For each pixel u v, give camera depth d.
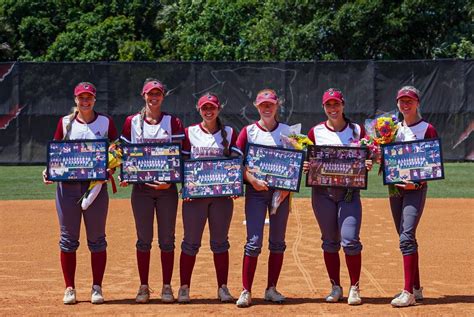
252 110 23.89
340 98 7.92
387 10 31.67
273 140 7.93
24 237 12.19
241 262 10.14
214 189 7.74
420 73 23.55
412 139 7.85
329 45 32.31
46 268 9.77
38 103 24.09
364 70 23.62
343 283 8.90
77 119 7.97
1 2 38.81
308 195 17.84
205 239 11.80
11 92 24.09
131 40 37.28
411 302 7.60
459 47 31.03
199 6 36.41
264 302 7.85
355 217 7.75
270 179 7.80
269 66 23.81
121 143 7.88
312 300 7.94
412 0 31.27
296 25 32.38
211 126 7.93
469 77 23.47
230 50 34.00
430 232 12.52
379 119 7.88
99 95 24.03
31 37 38.56
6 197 17.61
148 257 7.92
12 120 24.11
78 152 7.80
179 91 24.02
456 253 10.66
